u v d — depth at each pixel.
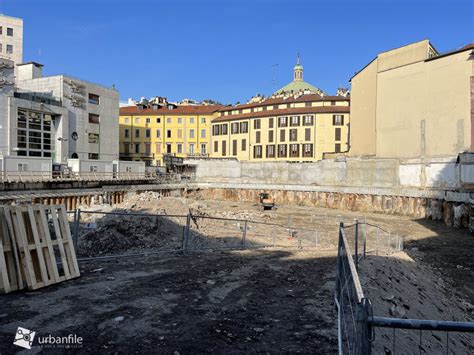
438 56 50.38
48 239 11.71
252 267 14.73
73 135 66.88
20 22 97.31
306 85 114.50
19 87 68.31
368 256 18.23
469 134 46.97
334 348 7.56
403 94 55.44
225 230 28.47
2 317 8.69
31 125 59.12
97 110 72.00
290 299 10.73
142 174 65.75
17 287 10.70
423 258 26.42
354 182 60.12
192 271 13.77
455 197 42.72
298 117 79.19
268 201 57.09
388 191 54.72
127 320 8.79
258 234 27.98
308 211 56.56
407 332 10.54
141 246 20.33
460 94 48.00
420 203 50.00
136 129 98.06
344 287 7.36
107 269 13.82
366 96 63.28
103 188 52.25
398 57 56.09
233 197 71.62
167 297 10.59
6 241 10.71
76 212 15.82
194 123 96.19
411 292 15.04
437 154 50.53
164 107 101.31
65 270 12.01
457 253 28.44
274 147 81.50
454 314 14.96
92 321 8.66
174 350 7.36
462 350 11.45
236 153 87.25
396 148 56.34
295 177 67.94
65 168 53.19
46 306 9.51
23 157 45.44
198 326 8.58
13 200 39.03
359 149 65.38
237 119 86.94
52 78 65.56
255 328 8.54
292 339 7.97
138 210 31.02
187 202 54.69
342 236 8.77
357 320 4.33
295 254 18.45
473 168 42.88
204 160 76.19
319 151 77.75
